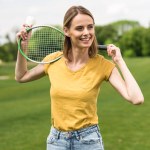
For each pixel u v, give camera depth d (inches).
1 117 572.1
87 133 148.8
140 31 4429.1
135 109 590.2
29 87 1122.0
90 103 149.0
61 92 149.3
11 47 3400.6
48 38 167.3
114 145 367.9
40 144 387.2
